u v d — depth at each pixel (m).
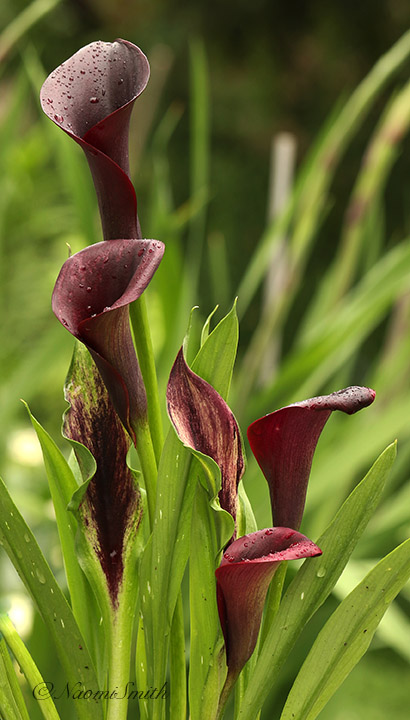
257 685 1.25
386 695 4.60
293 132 10.56
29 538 1.23
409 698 4.58
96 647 1.33
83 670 1.25
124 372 1.21
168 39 10.43
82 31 10.62
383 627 2.35
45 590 1.23
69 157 2.81
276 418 1.21
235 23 10.77
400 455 2.81
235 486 1.27
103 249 1.21
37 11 3.07
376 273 2.70
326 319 2.83
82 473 1.27
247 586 1.20
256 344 2.85
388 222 9.61
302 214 2.91
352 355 3.10
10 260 3.79
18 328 3.84
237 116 10.45
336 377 3.11
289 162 3.23
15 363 3.78
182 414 1.24
